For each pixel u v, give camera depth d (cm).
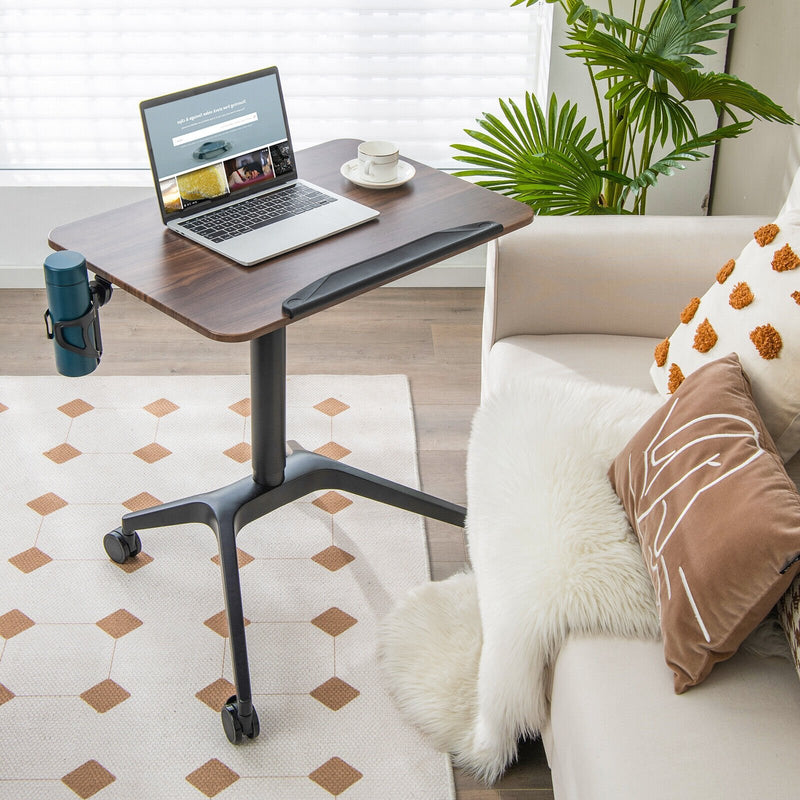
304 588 205
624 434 169
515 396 182
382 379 270
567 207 250
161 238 174
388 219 182
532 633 148
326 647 192
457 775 171
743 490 133
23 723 176
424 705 177
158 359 277
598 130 294
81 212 304
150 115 171
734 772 124
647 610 145
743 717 131
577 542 152
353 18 295
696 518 136
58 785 166
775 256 169
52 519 219
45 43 295
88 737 174
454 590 196
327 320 298
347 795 166
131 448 241
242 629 177
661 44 239
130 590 203
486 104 310
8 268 309
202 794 165
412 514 225
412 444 245
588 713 134
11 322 292
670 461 146
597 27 273
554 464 164
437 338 292
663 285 210
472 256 316
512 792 168
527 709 154
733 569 128
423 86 306
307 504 227
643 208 263
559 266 209
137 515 200
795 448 161
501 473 169
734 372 156
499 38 300
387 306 307
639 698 134
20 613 197
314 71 303
